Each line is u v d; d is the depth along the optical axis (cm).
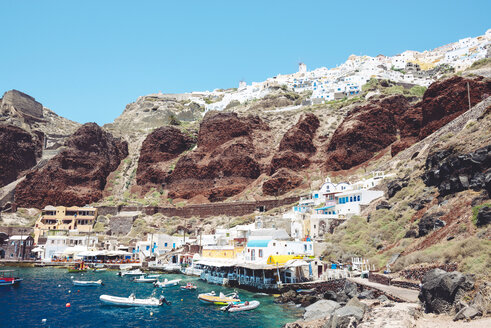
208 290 6888
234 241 9125
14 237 12162
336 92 19862
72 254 11800
